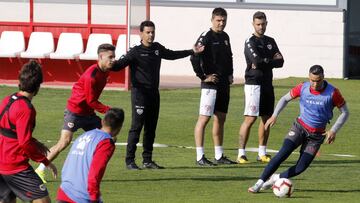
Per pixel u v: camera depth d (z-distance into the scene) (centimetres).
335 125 2064
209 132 3256
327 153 2861
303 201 1992
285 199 2019
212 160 2631
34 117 1603
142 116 2383
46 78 4428
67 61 4409
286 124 3434
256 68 2559
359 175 2397
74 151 1489
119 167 2439
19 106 1586
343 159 2711
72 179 1473
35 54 4359
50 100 3925
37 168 2220
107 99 3934
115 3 4406
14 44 4462
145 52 2373
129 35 4166
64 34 4444
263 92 2572
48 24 4478
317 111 2048
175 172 2378
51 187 2131
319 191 2136
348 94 4447
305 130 2059
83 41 4462
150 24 2373
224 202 1969
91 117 2205
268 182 2094
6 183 1620
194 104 3909
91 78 2136
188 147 2897
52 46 4444
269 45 2591
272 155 2752
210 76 2475
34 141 1603
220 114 2538
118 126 1513
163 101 3991
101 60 2148
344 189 2170
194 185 2183
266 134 2609
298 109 3850
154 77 2383
